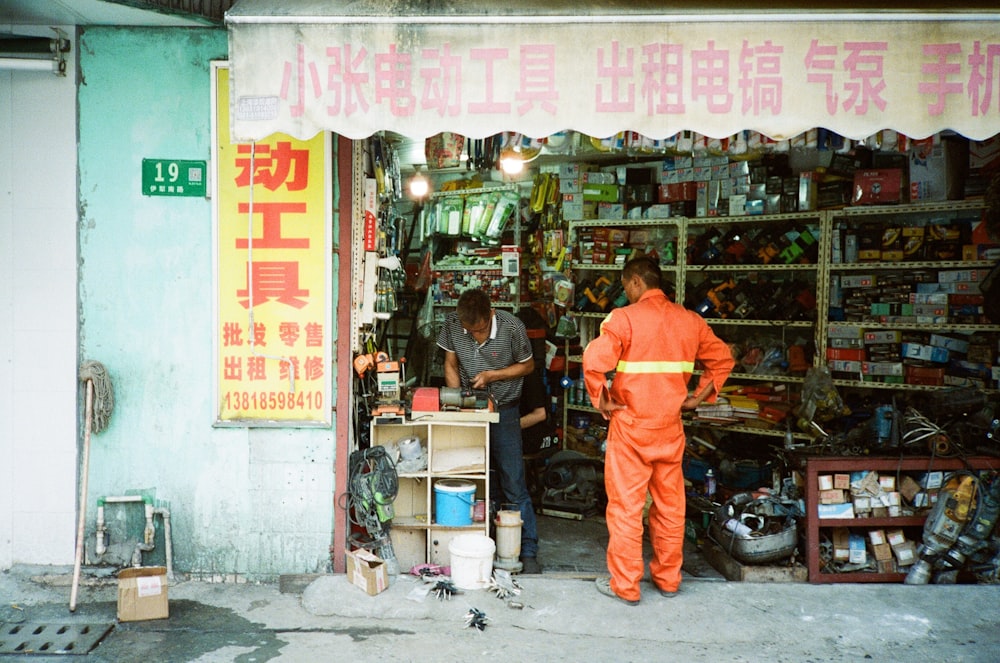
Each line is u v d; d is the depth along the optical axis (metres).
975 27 3.17
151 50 4.09
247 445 4.21
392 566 4.27
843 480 4.28
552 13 3.25
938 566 4.21
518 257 7.07
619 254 6.38
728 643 3.59
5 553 4.21
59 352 4.17
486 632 3.68
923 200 5.15
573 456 5.78
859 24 3.18
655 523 4.10
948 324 5.00
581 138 4.81
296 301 4.15
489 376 4.61
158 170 4.12
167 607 3.82
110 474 4.20
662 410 3.90
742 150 4.55
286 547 4.24
